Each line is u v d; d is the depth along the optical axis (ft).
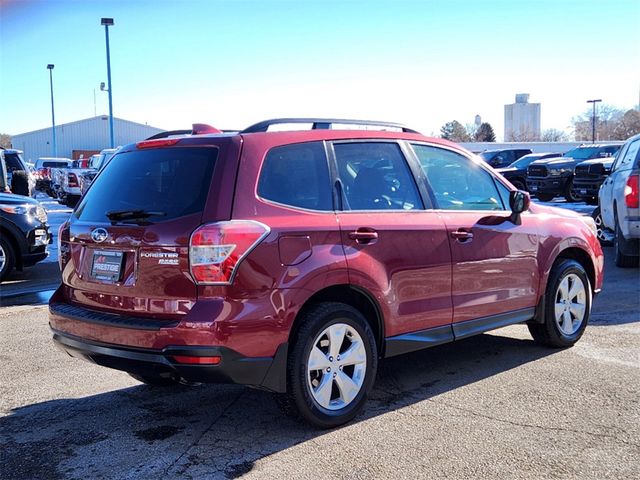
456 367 17.79
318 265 13.05
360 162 14.90
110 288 13.30
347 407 13.71
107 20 108.37
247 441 13.08
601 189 38.52
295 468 11.85
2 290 30.12
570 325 19.35
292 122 14.35
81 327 13.51
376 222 14.32
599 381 16.37
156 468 11.95
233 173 12.72
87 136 247.70
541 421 13.88
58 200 91.76
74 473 11.80
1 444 13.10
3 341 20.90
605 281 29.81
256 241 12.31
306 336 12.90
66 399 15.70
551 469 11.72
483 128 335.88
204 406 15.14
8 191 46.39
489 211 17.37
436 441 12.93
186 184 12.92
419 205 15.62
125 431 13.70
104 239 13.37
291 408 13.08
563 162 72.69
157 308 12.53
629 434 13.17
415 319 15.02
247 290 12.18
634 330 21.16
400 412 14.49
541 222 18.56
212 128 14.98
